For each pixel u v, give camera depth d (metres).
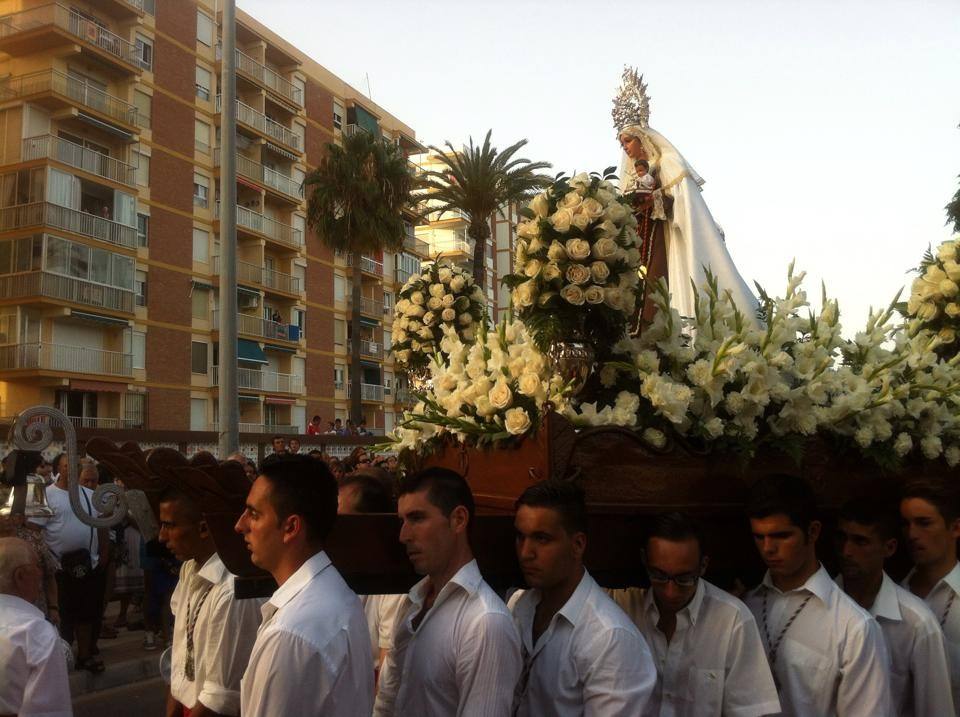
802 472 3.31
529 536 2.45
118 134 29.64
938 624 2.87
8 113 27.48
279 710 2.00
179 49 32.91
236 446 10.89
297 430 38.50
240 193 37.12
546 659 2.46
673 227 5.17
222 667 2.79
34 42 27.61
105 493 3.41
